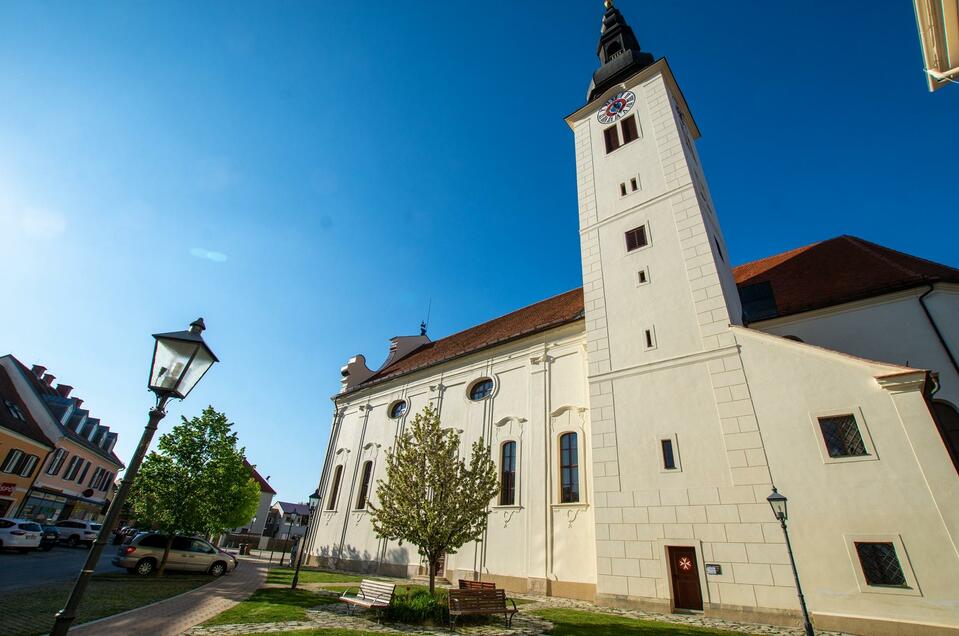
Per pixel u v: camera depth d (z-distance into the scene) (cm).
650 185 2141
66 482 3938
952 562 1084
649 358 1762
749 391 1502
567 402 2002
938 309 1572
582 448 1855
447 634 1018
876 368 1311
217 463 1983
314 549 2797
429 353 3334
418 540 1284
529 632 1058
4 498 3203
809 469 1320
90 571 468
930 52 808
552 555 1764
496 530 1967
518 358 2297
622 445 1680
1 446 3128
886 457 1230
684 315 1753
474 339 2991
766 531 1318
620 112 2489
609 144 2466
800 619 1197
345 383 3416
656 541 1479
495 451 2150
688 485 1488
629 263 2017
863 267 1895
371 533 2511
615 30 3016
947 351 1509
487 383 2425
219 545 4409
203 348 593
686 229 1914
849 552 1199
